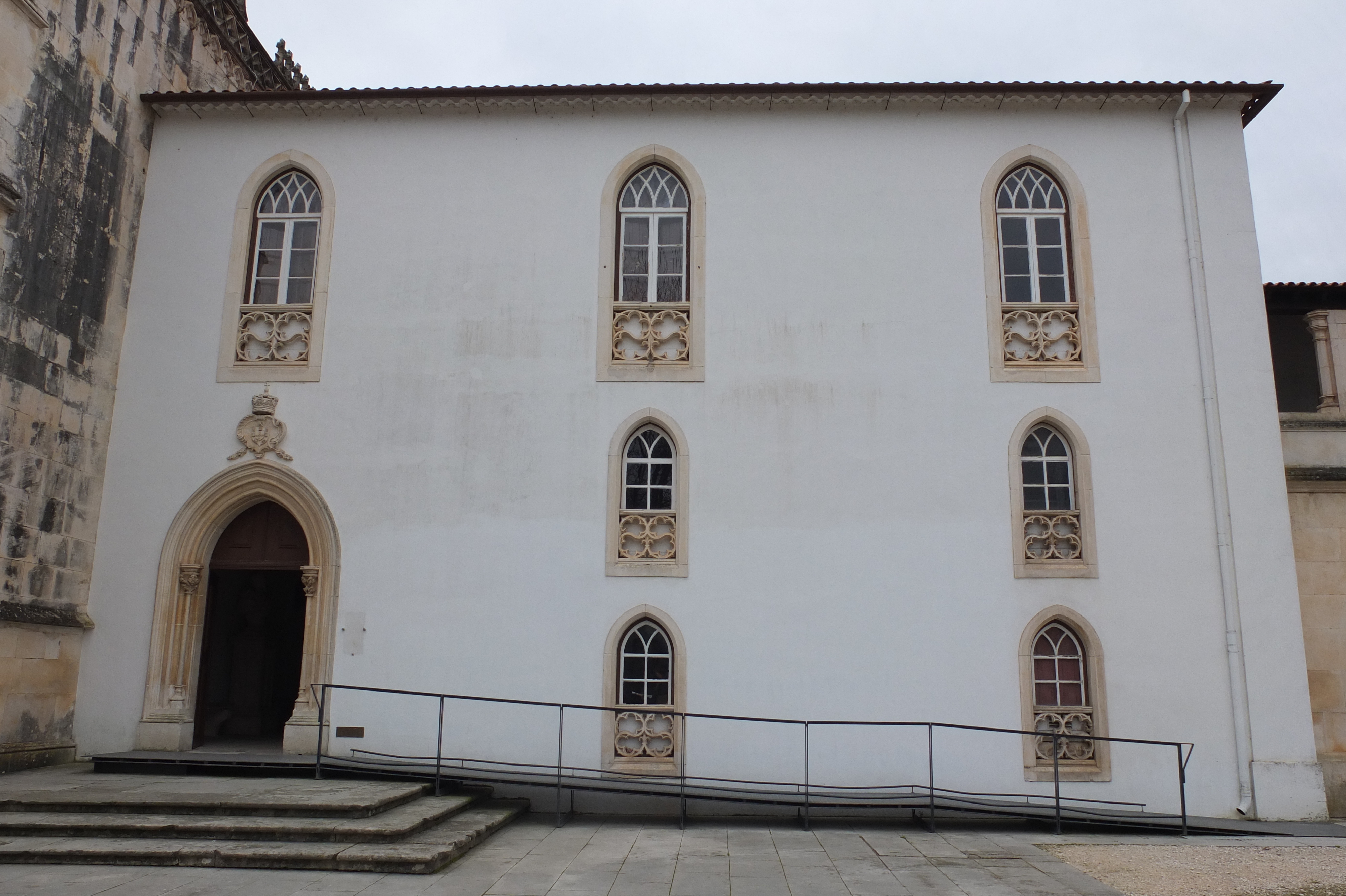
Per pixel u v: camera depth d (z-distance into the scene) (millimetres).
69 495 10820
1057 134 11930
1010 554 10945
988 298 11547
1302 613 11141
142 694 10969
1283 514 10906
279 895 6543
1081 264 11602
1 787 8812
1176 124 11883
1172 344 11383
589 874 7398
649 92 11836
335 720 10828
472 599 11047
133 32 11922
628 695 10875
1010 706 10633
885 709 10656
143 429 11539
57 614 10555
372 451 11430
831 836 9273
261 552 11602
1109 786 10422
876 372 11398
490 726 10758
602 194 11953
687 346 11586
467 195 12016
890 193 11844
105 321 11406
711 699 10734
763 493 11148
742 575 10969
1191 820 10062
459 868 7488
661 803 10609
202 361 11688
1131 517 10992
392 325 11727
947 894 6844
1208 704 10586
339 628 11031
